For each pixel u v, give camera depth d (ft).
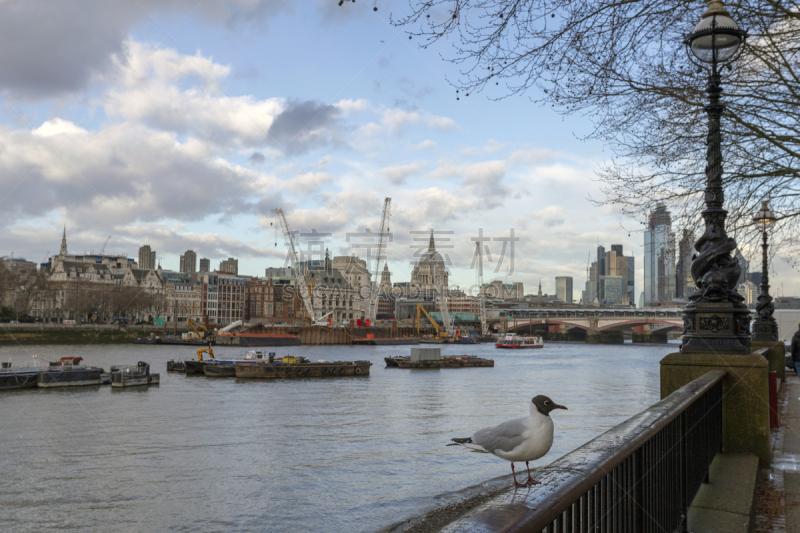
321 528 84.43
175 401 207.72
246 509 92.94
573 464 12.66
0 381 227.81
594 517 13.34
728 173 54.29
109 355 436.76
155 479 108.88
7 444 136.46
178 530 85.56
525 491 10.71
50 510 93.25
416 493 98.53
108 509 93.56
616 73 43.65
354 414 183.32
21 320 629.10
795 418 56.65
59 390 232.73
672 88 47.24
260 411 187.01
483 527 8.69
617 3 38.60
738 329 37.99
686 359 38.34
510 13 36.55
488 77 39.24
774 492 31.86
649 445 18.39
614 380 300.81
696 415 27.99
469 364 386.52
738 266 38.27
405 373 334.03
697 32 35.37
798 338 95.71
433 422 169.37
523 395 234.17
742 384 37.37
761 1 43.80
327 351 565.12
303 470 114.52
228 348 564.71
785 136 49.88
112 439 142.41
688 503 25.49
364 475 110.63
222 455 127.13
